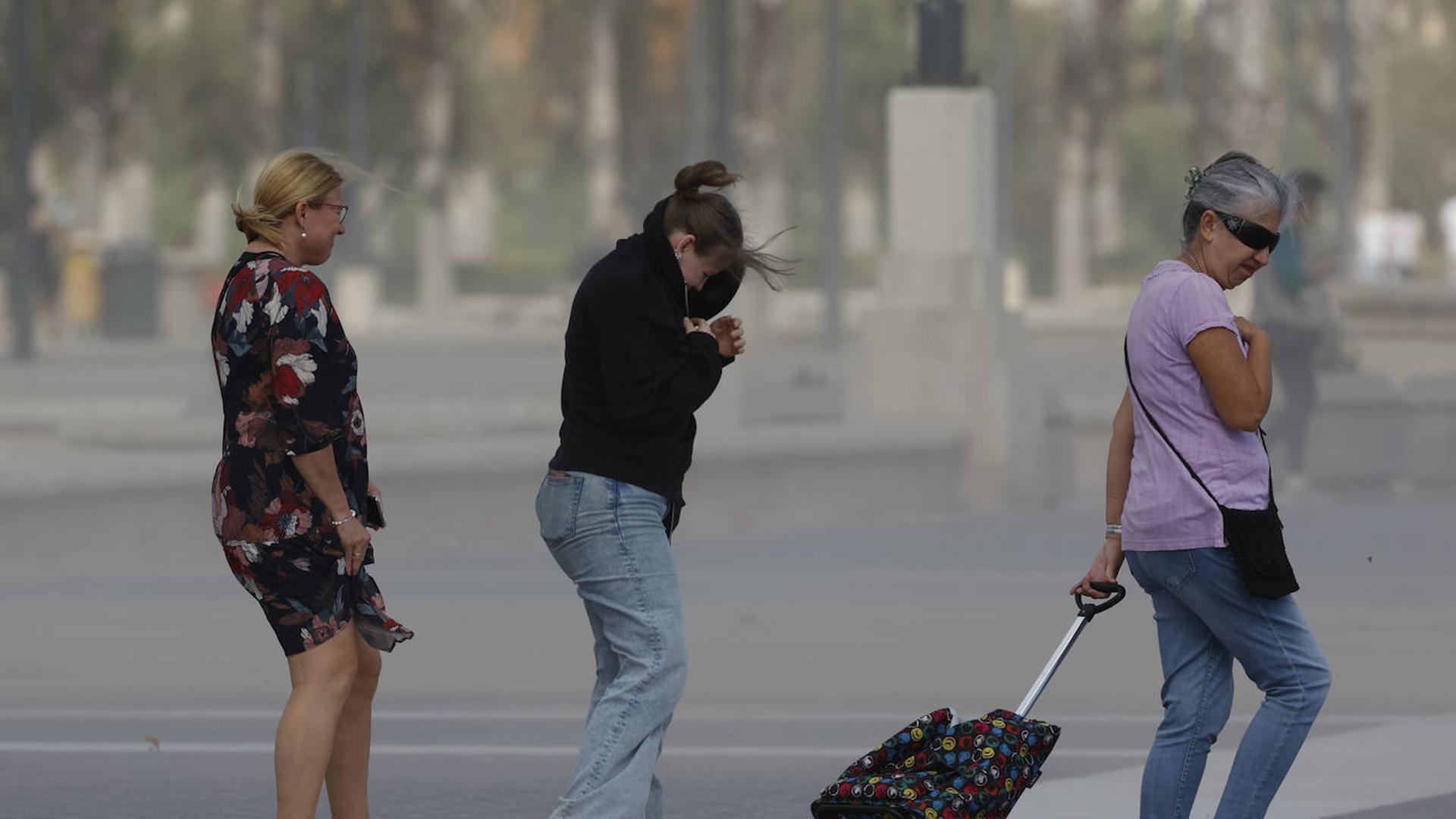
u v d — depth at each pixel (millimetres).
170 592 49156
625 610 22969
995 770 21766
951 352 64625
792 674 39250
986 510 64750
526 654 41625
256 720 35188
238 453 22953
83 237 180750
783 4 184625
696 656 41156
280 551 22875
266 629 44438
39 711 35969
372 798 29219
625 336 22438
